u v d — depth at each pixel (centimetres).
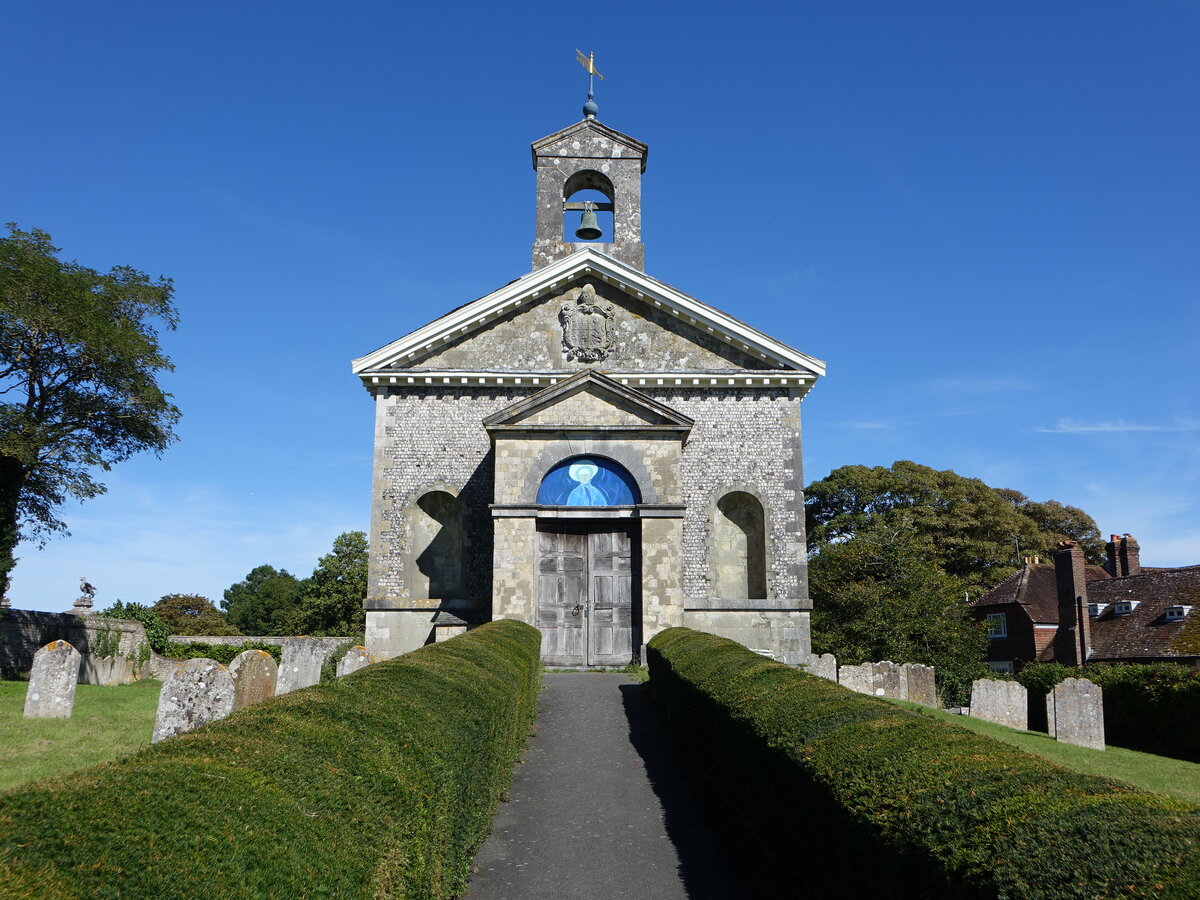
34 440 3462
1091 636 4769
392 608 2841
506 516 2611
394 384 2989
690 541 2927
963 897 525
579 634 2619
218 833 465
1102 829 500
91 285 3756
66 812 429
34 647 3178
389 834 625
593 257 2986
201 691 1364
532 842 1170
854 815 693
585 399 2712
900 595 4591
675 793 1378
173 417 3959
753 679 1277
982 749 729
